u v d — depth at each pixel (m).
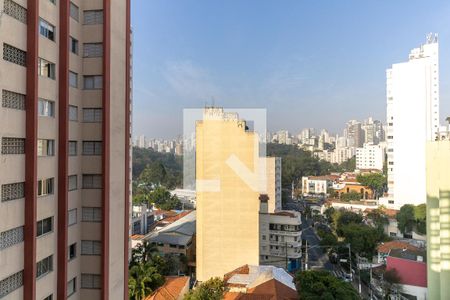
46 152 13.24
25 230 11.88
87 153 15.57
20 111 11.65
